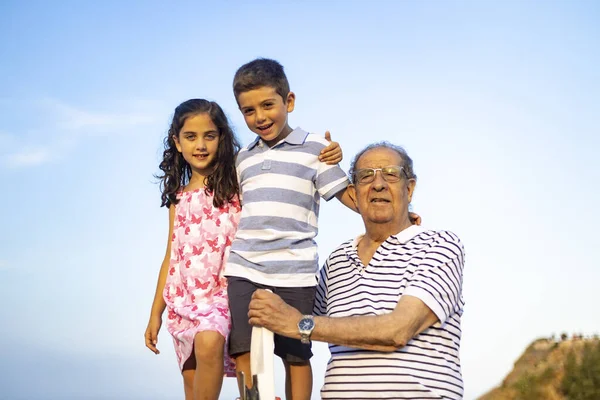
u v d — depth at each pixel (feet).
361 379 13.70
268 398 13.12
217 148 15.66
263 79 14.76
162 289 16.39
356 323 13.26
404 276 14.16
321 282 15.43
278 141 15.29
